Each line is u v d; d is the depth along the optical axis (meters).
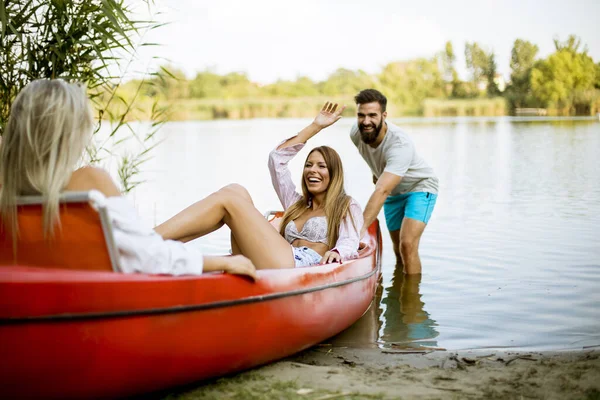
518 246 6.54
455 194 10.08
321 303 3.61
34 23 4.61
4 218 2.54
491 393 2.94
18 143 2.51
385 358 3.60
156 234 2.68
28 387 2.40
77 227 2.50
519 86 53.00
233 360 3.01
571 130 26.59
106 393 2.57
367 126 5.81
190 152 17.33
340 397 2.84
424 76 54.19
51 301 2.36
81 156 2.73
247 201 3.73
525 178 11.83
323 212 4.34
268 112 49.19
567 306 4.68
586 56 51.84
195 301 2.73
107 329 2.47
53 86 2.54
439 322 4.39
